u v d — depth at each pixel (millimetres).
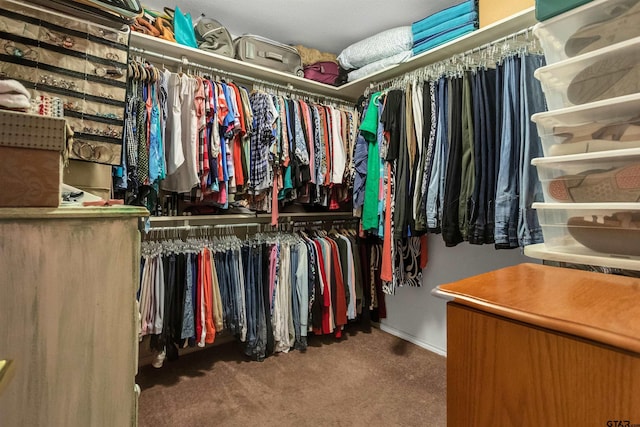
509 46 1670
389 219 2053
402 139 1979
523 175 1414
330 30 2447
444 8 2141
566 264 909
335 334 2633
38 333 652
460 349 570
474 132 1627
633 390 397
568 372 452
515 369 504
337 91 2740
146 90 1699
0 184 612
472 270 2178
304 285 2373
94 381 713
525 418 493
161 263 1890
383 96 2146
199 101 1873
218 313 2062
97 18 1099
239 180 2088
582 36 838
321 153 2396
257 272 2254
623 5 773
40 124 642
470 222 1603
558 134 870
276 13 2225
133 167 1604
